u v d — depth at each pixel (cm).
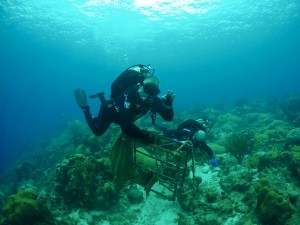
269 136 932
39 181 1201
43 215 472
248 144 822
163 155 704
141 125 1427
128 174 460
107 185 573
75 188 570
